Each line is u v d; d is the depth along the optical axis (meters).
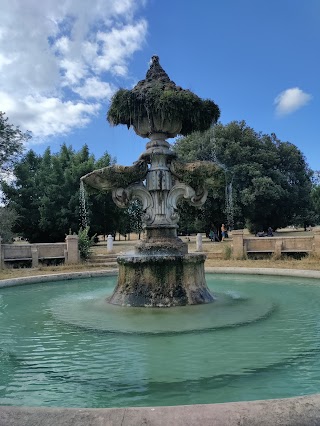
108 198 35.66
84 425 1.85
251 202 37.34
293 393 3.18
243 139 40.91
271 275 11.97
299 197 44.66
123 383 3.46
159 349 4.33
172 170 7.77
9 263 16.17
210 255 18.02
